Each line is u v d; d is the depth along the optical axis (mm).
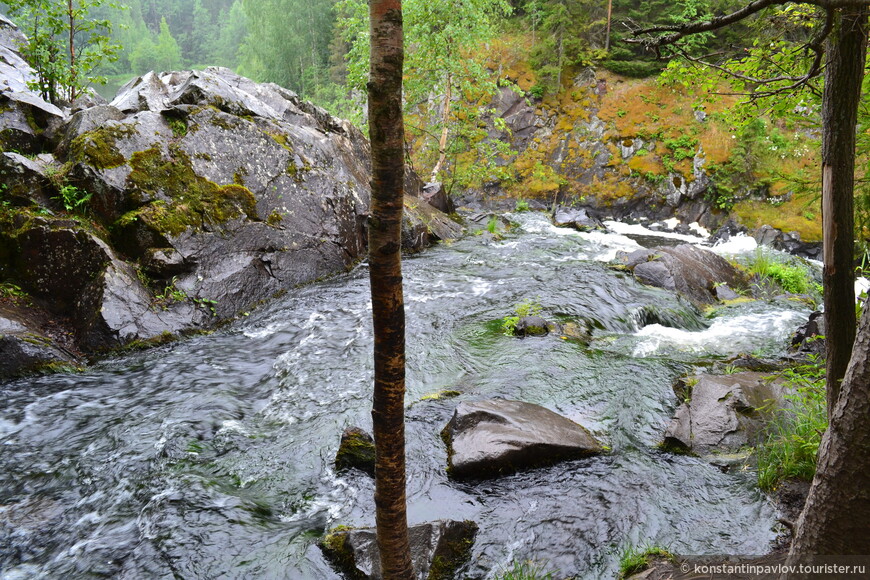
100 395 5934
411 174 14773
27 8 10250
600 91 24391
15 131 8508
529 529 3787
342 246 10242
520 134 24094
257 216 9016
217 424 5340
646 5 24594
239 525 3906
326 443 4961
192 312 7676
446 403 5500
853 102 3016
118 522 4000
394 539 2248
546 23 25062
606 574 3379
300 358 6828
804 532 1930
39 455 4859
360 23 16031
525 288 9117
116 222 7719
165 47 69000
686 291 9461
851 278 3178
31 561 3670
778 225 17328
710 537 3598
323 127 12609
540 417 4883
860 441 1713
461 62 16938
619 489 4141
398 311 1978
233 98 9930
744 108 4543
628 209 21156
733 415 4770
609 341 7348
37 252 7102
